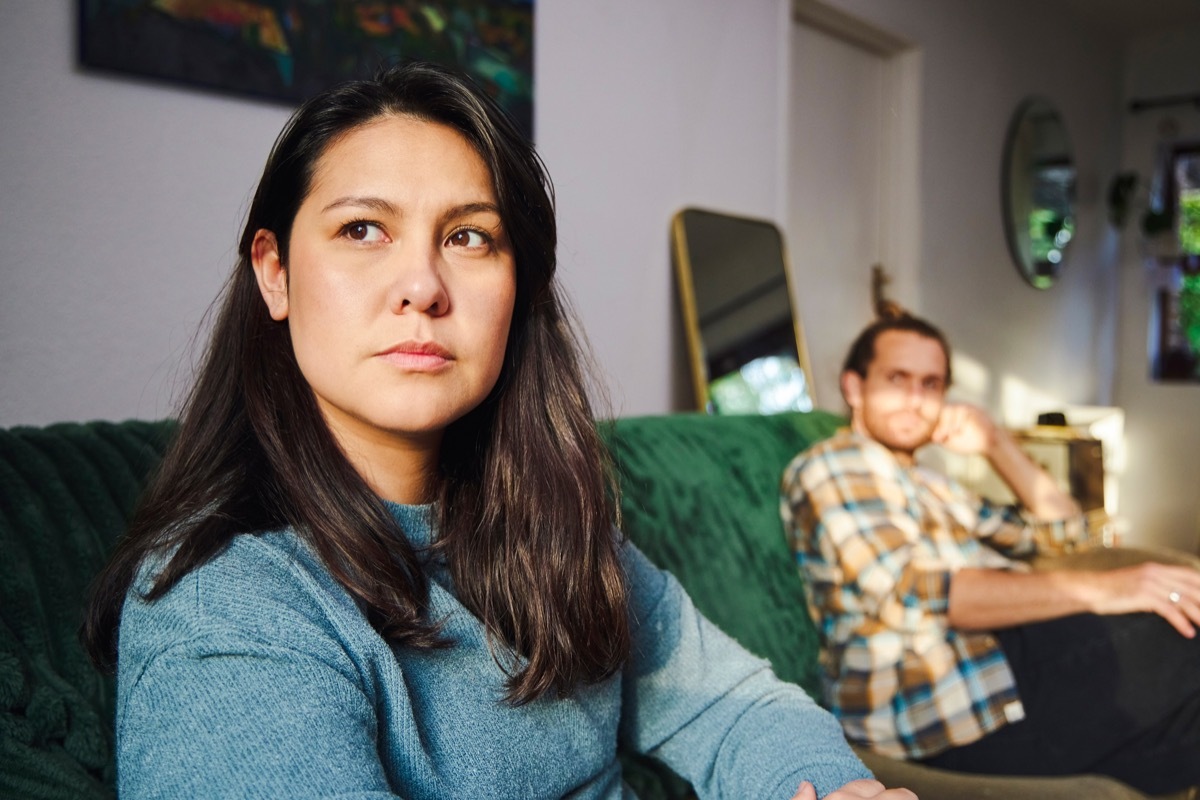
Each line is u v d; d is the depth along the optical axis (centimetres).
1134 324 526
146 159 138
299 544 67
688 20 242
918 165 348
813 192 316
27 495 87
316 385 69
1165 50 506
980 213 395
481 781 70
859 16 313
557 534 81
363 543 69
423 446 76
